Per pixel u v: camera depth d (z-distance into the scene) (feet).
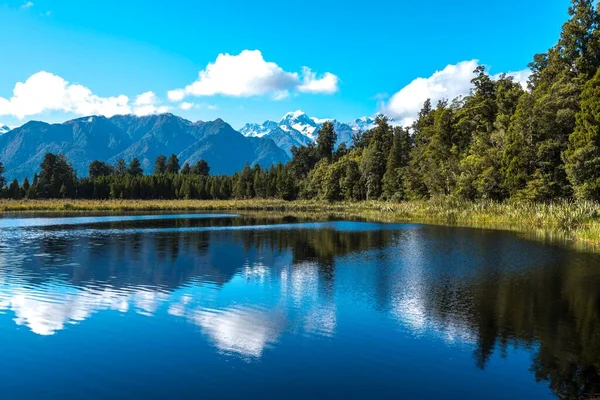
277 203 378.94
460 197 228.63
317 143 555.28
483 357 40.27
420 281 69.51
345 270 79.30
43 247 108.06
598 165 158.51
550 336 45.50
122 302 57.62
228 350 41.60
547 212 162.50
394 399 32.73
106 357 39.93
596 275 74.13
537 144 192.75
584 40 214.69
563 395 33.60
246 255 96.78
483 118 292.61
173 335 45.44
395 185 338.54
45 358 39.65
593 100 162.81
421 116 428.15
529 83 274.57
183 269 80.23
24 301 57.77
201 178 534.78
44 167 449.06
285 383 35.09
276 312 53.42
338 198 397.39
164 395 33.12
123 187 450.71
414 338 44.91
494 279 71.41
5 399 32.32
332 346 42.68
